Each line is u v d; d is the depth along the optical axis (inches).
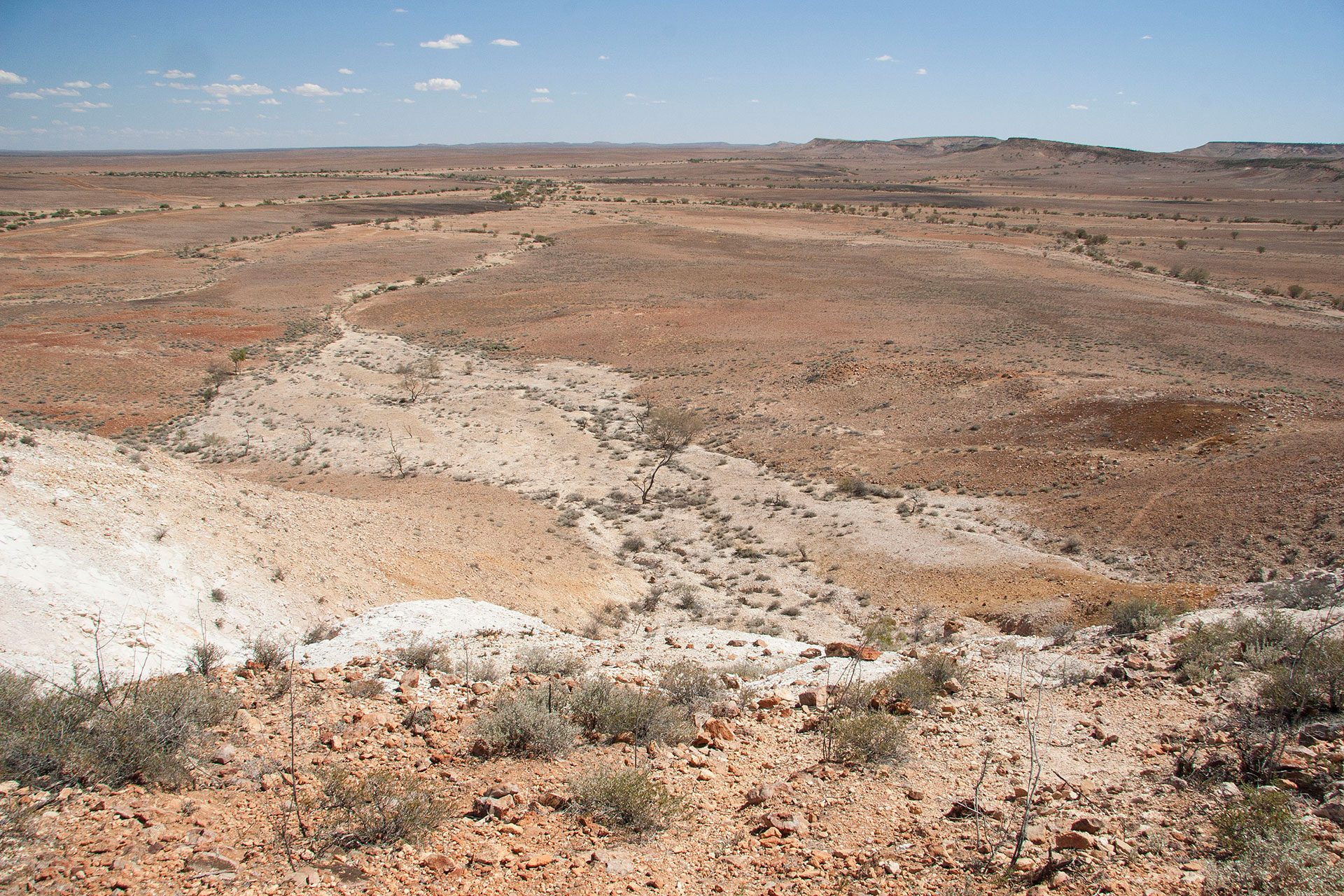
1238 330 2385.6
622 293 3272.6
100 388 1993.1
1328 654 284.5
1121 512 978.7
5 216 5177.2
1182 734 271.4
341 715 327.3
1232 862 179.8
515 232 5083.7
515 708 300.5
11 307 2864.2
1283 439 1139.3
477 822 226.4
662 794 238.5
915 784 251.9
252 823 217.5
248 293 3257.9
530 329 2719.0
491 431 1668.3
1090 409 1443.2
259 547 634.8
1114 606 613.3
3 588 404.5
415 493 1254.3
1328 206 7632.9
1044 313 2701.8
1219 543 835.4
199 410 1871.3
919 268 3838.6
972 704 338.0
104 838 197.2
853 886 189.0
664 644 547.5
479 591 746.2
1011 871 188.7
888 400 1742.1
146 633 433.4
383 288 3432.6
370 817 216.4
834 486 1258.6
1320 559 735.7
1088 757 264.5
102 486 576.4
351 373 2175.2
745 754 292.4
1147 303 2883.9
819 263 4028.1
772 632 733.3
